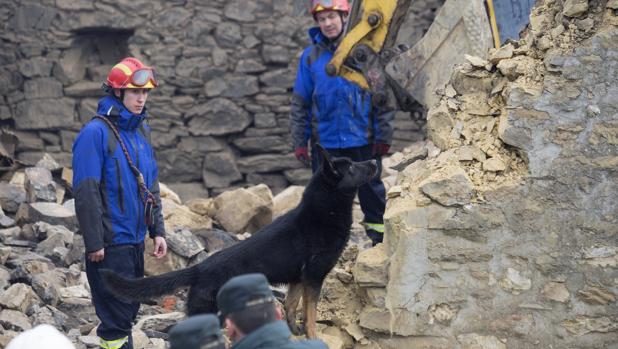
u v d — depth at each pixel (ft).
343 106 38.40
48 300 35.96
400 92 38.37
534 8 32.30
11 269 39.42
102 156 29.12
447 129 31.22
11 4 72.84
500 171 29.63
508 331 29.19
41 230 43.96
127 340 30.04
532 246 29.09
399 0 38.19
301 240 28.50
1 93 73.20
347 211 28.84
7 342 31.22
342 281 31.83
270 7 73.10
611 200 28.86
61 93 73.10
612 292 28.81
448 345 29.35
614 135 28.84
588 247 28.96
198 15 72.95
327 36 38.91
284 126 73.87
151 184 30.86
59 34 72.79
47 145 73.67
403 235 29.22
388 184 53.11
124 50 75.05
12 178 53.83
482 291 29.25
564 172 29.04
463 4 36.78
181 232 42.22
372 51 38.37
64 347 17.71
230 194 50.42
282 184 74.38
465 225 29.12
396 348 29.63
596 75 28.99
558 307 29.09
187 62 73.15
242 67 73.36
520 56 30.78
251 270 27.94
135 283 27.61
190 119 73.67
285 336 19.03
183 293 39.50
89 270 29.58
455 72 31.89
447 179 29.09
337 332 30.78
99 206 28.78
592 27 29.48
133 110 29.81
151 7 72.74
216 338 18.37
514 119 29.37
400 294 29.37
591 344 28.94
